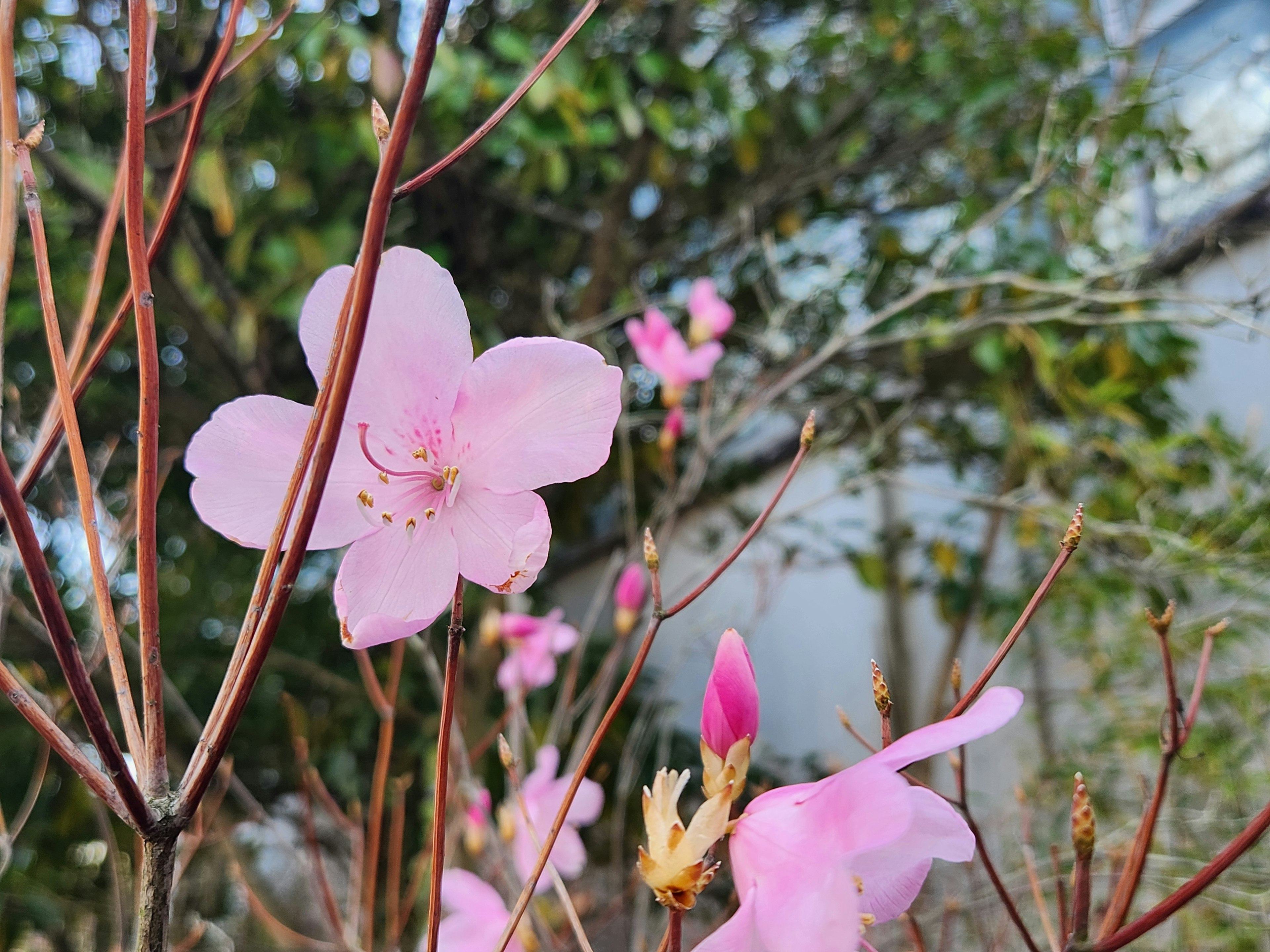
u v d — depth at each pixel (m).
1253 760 0.76
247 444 0.18
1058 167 0.74
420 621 0.17
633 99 0.94
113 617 0.16
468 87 0.70
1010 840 0.70
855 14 1.06
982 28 0.97
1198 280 0.96
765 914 0.15
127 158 0.16
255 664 0.14
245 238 0.74
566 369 0.18
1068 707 1.00
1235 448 0.80
